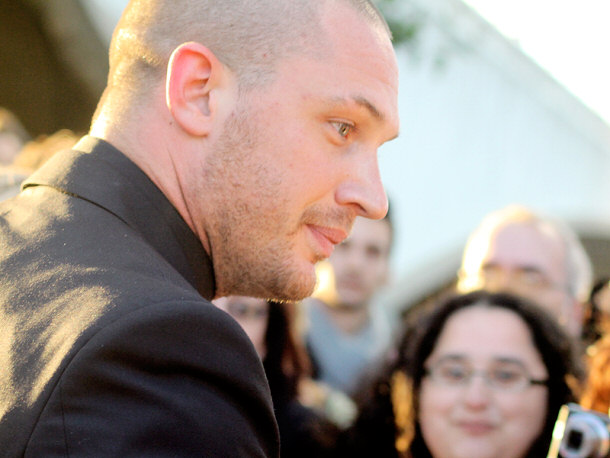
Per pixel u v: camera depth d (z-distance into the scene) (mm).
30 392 1319
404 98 8750
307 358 3912
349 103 1624
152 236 1575
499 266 4270
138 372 1321
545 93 9766
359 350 4828
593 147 10438
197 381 1361
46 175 1640
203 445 1321
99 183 1577
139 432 1282
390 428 3236
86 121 8555
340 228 1700
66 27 7809
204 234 1646
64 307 1390
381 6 5480
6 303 1444
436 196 9156
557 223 4730
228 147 1613
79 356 1304
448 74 8719
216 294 1717
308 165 1628
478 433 2986
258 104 1606
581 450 2146
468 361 3037
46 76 8367
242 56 1618
